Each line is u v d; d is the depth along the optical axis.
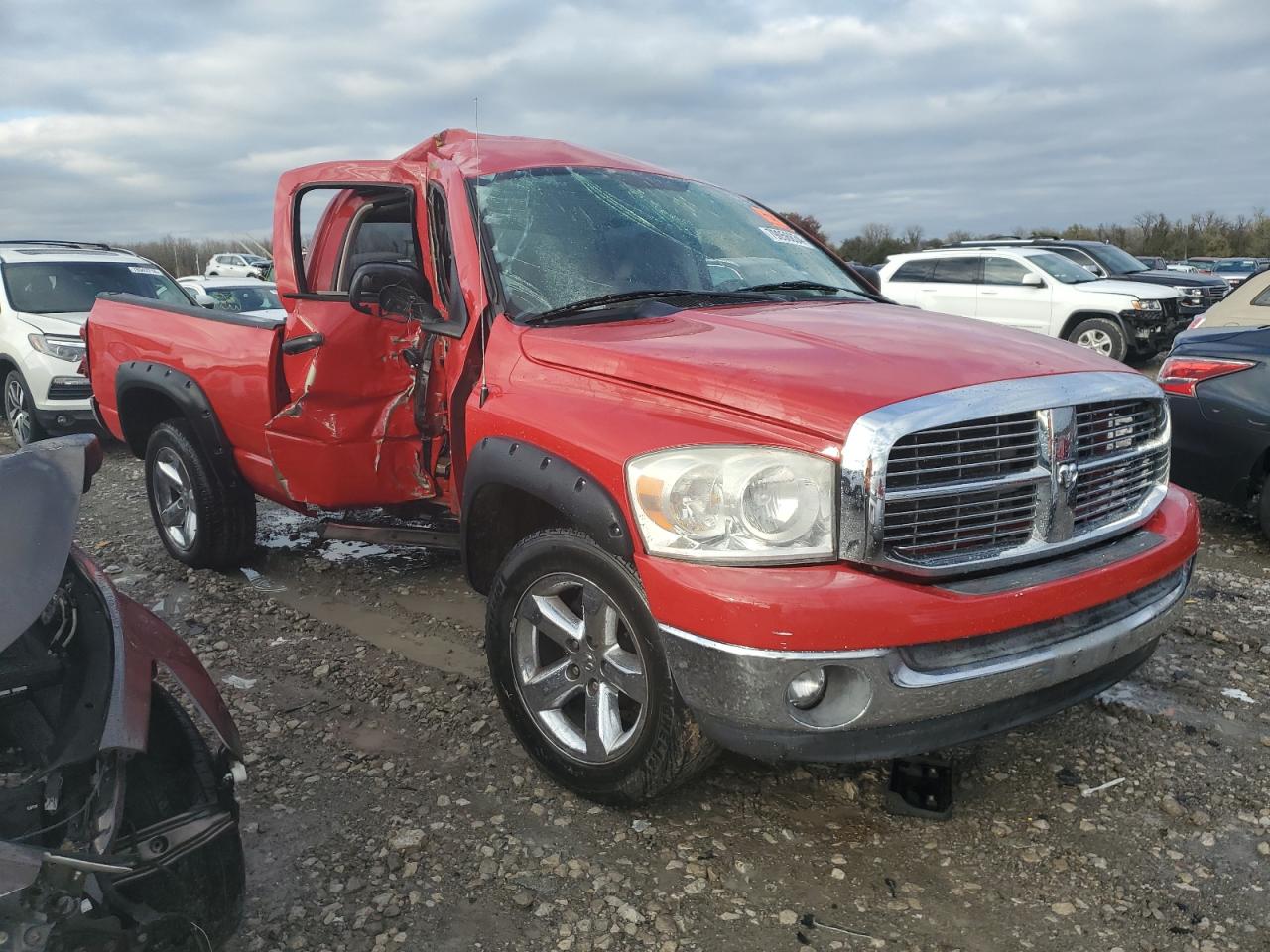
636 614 2.69
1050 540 2.66
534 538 3.02
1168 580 2.98
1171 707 3.67
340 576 5.26
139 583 5.16
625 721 3.02
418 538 4.36
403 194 4.10
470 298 3.49
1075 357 2.94
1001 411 2.52
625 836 2.89
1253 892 2.64
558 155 4.11
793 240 4.32
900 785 3.06
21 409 9.30
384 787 3.17
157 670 2.35
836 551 2.44
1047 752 3.36
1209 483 5.62
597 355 2.94
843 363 2.66
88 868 1.75
